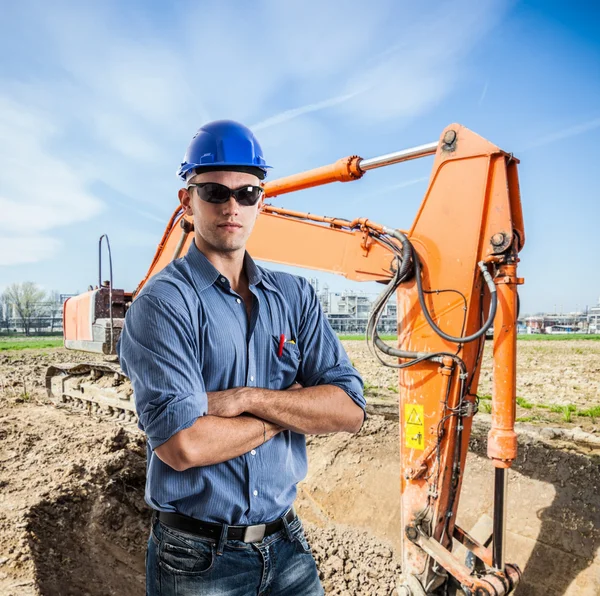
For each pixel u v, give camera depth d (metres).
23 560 3.96
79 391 9.05
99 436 6.66
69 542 4.52
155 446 1.78
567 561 4.45
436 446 3.45
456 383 3.43
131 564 4.64
